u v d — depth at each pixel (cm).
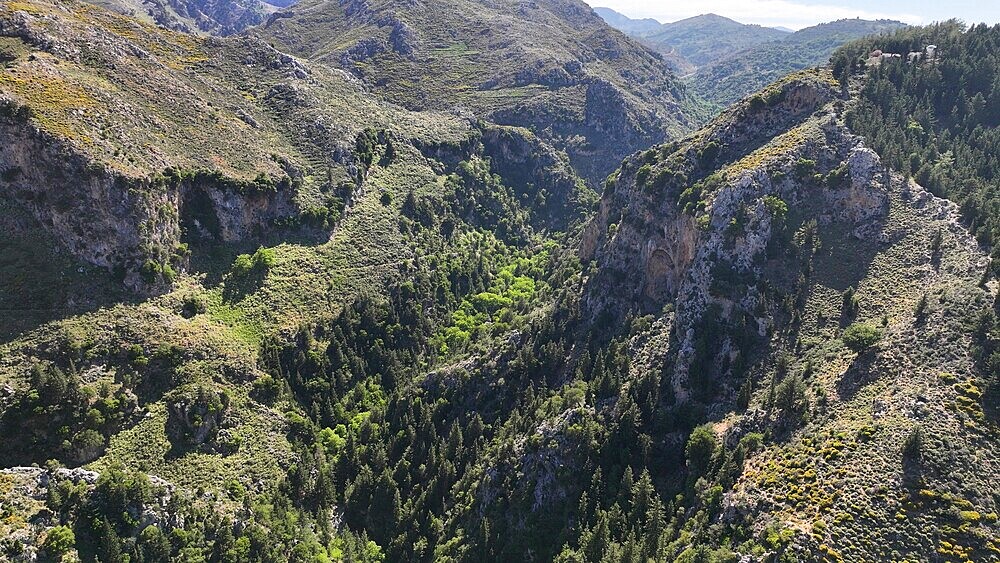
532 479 8456
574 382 9831
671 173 11644
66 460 8119
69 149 9938
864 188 9862
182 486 8575
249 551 8150
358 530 9475
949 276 8250
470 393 11050
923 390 6869
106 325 9475
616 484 7956
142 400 9162
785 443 7188
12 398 8144
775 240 9688
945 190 9662
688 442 7781
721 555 6153
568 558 7156
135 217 10306
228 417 9644
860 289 8906
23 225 9800
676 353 9294
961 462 6141
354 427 10762
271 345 11050
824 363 8038
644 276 11538
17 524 6831
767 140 11425
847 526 6012
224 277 11662
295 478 9475
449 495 9488
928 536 5769
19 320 8919
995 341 6906
